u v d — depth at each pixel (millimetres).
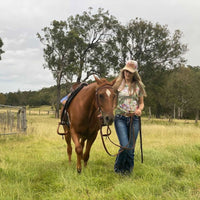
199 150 6617
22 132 11328
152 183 3900
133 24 36688
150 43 36812
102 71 39906
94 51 40438
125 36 37406
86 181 4055
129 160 4582
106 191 3758
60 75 40688
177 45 36375
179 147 7164
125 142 4418
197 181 3984
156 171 4539
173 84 44625
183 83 43594
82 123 4621
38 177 4430
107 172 4727
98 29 39500
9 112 12062
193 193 3451
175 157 5805
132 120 4547
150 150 6859
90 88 4543
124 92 4500
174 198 3264
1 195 3424
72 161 5812
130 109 4527
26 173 4699
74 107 4734
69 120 5199
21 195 3539
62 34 39125
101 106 4137
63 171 4625
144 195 3383
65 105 5285
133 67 4461
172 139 9773
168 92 44156
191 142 8391
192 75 44188
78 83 5785
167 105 46062
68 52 39469
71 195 3492
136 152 6676
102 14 39156
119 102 4547
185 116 63000
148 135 11422
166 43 36281
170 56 36375
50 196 3508
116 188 3666
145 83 38906
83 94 4691
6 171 4617
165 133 11844
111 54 38812
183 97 44250
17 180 4223
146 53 37844
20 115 11961
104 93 4137
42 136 10805
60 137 10750
